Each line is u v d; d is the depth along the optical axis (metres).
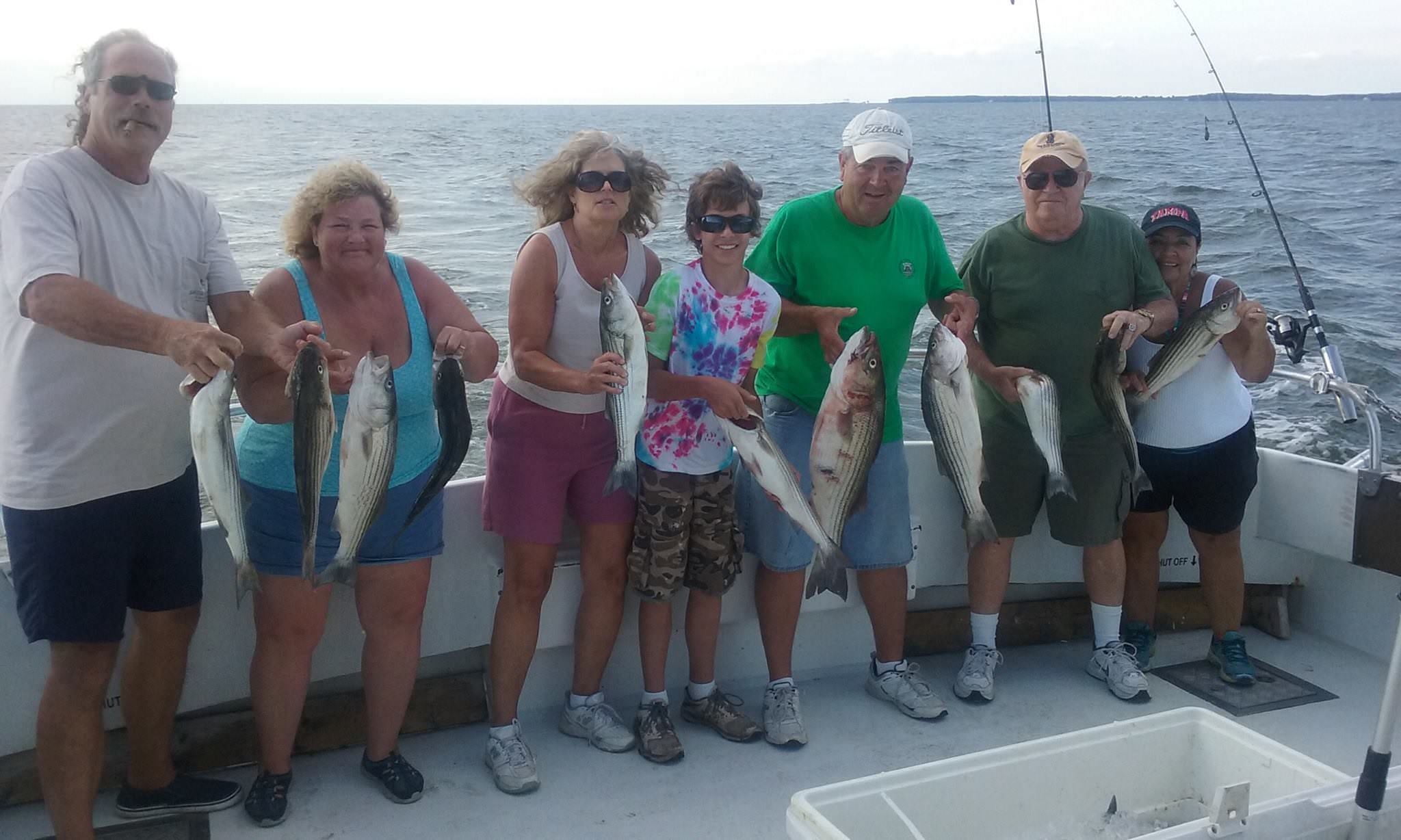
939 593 4.23
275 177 24.34
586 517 3.23
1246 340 3.69
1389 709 2.11
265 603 2.88
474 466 6.40
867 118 3.34
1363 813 2.15
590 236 3.06
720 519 3.29
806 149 42.66
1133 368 3.91
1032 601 4.30
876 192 3.33
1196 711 2.64
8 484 2.48
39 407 2.46
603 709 3.44
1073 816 2.52
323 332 2.77
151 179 2.62
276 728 2.94
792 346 3.50
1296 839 2.12
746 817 3.04
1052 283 3.67
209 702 3.14
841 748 3.45
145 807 2.93
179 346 2.26
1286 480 4.24
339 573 2.64
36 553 2.49
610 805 3.09
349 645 3.31
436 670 3.53
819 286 3.46
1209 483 3.86
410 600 3.01
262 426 2.81
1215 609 4.05
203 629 3.10
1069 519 3.86
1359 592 4.26
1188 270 3.90
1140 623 4.11
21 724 2.90
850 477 3.21
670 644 3.73
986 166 34.56
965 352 3.30
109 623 2.56
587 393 2.84
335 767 3.25
